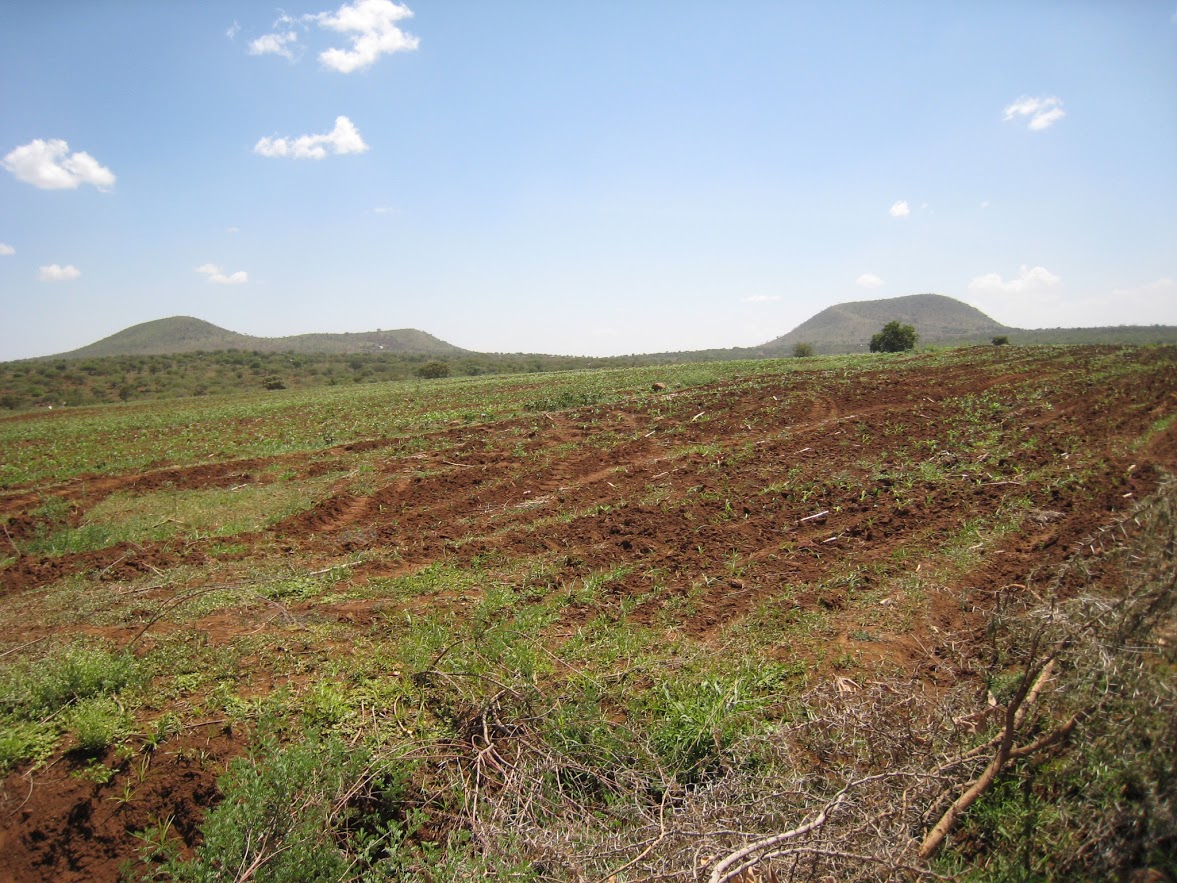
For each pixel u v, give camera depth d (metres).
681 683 5.61
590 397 24.31
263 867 3.75
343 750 4.60
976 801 3.96
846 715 4.48
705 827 3.72
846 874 3.41
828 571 7.97
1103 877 3.35
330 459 16.19
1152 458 12.23
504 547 9.41
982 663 5.62
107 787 4.63
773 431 16.86
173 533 10.59
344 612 7.32
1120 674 3.52
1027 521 9.16
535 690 5.41
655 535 9.55
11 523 11.60
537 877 3.67
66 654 6.04
